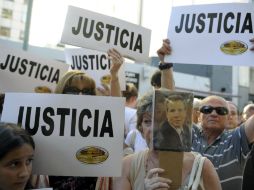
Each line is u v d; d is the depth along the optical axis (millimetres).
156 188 1573
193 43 2398
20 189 1580
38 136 1837
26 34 7434
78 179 1921
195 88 12102
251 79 14195
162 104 1636
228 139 2516
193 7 2434
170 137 1624
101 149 1812
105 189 1918
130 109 3496
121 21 2771
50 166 1813
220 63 2330
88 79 2275
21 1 7789
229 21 2350
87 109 1841
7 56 2984
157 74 3385
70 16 2648
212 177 1701
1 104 2436
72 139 1825
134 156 1850
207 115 2643
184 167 1706
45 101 1857
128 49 2781
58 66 3148
